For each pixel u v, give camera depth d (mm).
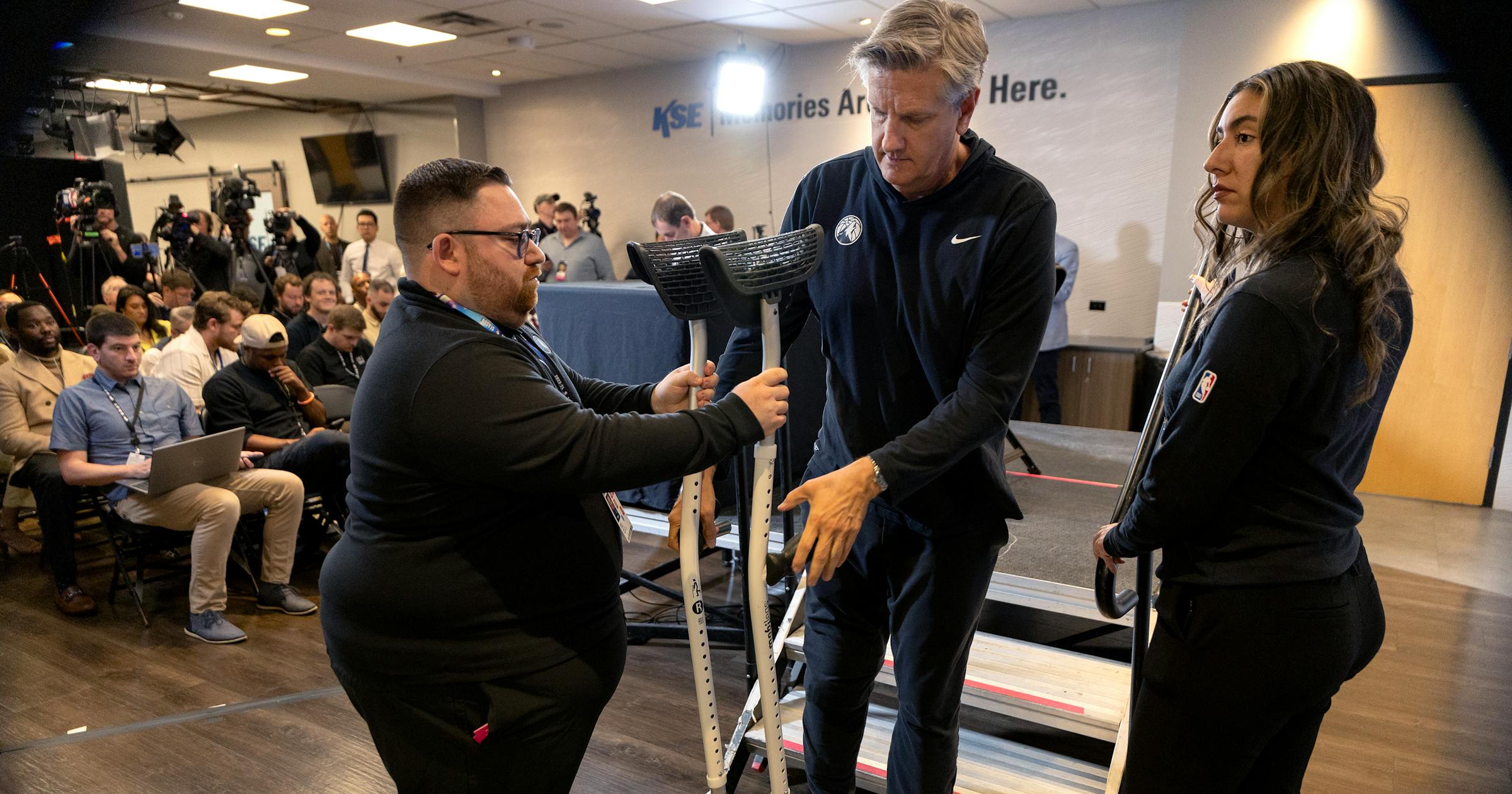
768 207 7543
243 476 3398
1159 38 5605
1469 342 4453
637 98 8086
